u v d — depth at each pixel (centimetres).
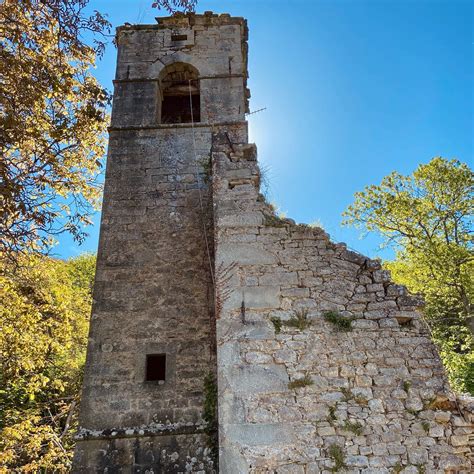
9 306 1224
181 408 782
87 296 1816
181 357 834
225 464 572
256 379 624
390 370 636
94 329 858
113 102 1210
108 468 726
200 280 921
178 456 737
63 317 1403
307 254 722
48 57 920
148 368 850
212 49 1327
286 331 659
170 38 1344
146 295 901
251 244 731
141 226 991
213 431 757
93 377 809
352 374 630
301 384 621
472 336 1883
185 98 1405
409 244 2200
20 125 850
